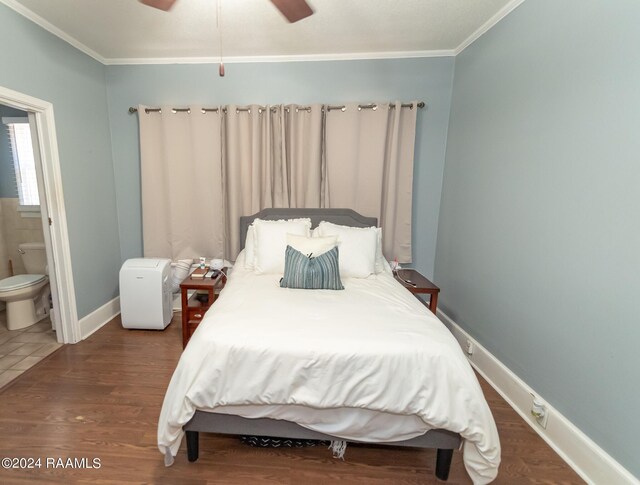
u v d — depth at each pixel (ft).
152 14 7.24
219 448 5.30
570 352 5.12
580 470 4.86
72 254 8.57
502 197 6.93
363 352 4.42
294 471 4.91
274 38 8.45
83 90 8.93
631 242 4.15
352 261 8.11
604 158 4.52
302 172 10.02
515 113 6.52
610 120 4.43
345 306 5.88
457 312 8.98
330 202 10.06
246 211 10.23
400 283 8.45
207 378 4.42
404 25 7.78
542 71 5.75
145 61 9.77
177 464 4.97
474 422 4.25
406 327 5.00
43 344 8.55
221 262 9.43
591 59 4.73
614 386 4.39
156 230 10.44
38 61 7.39
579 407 4.95
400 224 10.12
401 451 5.35
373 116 9.59
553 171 5.48
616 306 4.35
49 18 7.39
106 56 9.61
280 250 8.18
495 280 7.18
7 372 7.26
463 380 4.34
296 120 9.75
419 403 4.31
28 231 10.80
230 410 4.62
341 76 9.64
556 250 5.40
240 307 5.67
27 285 9.23
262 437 5.34
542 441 5.53
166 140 9.87
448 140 9.74
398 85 9.62
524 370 6.21
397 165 9.77
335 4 6.88
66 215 8.35
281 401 4.46
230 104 9.67
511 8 6.68
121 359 7.88
